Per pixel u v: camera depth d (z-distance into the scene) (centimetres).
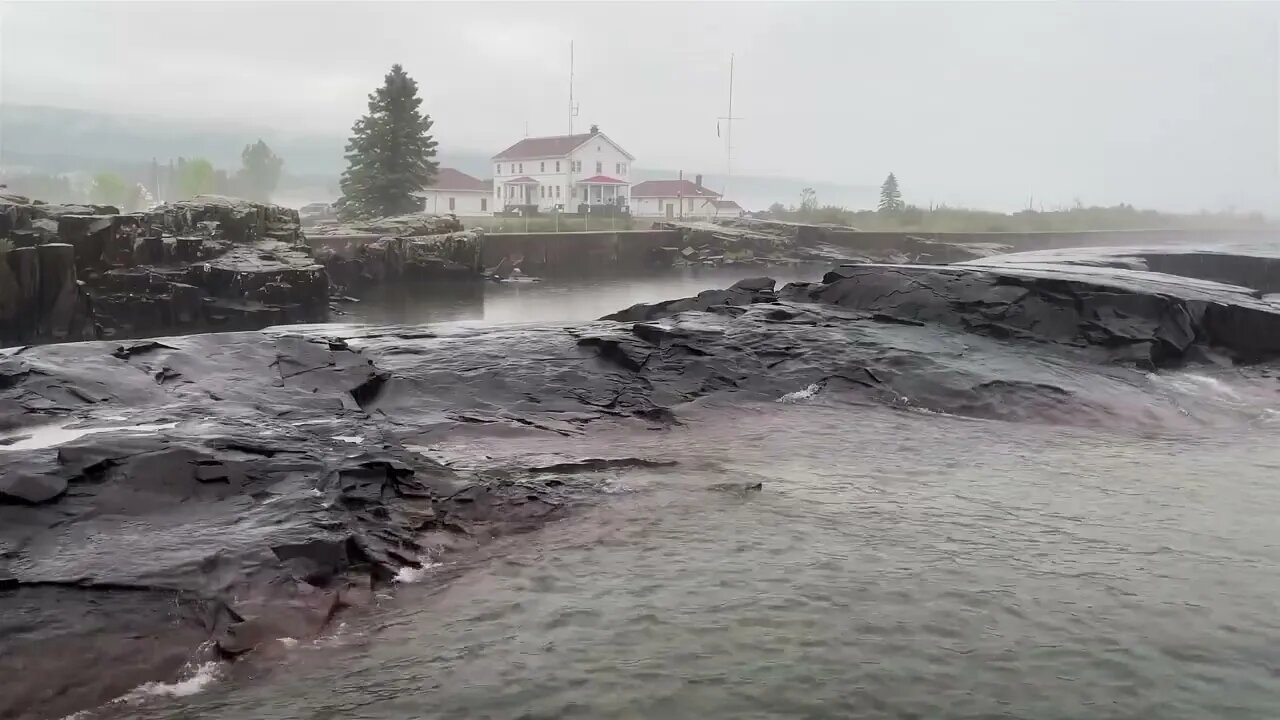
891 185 9656
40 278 2062
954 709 465
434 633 548
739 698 474
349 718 457
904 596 601
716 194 10450
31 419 818
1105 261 2203
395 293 3475
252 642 524
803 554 675
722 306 1546
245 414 891
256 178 11569
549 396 1139
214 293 2553
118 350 1025
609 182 8975
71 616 511
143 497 648
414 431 987
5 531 586
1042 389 1203
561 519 744
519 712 462
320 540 612
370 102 5541
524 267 4709
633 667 505
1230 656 526
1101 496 836
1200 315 1441
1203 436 1082
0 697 457
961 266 1766
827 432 1059
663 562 657
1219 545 710
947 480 881
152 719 455
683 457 948
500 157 9631
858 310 1554
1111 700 476
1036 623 564
